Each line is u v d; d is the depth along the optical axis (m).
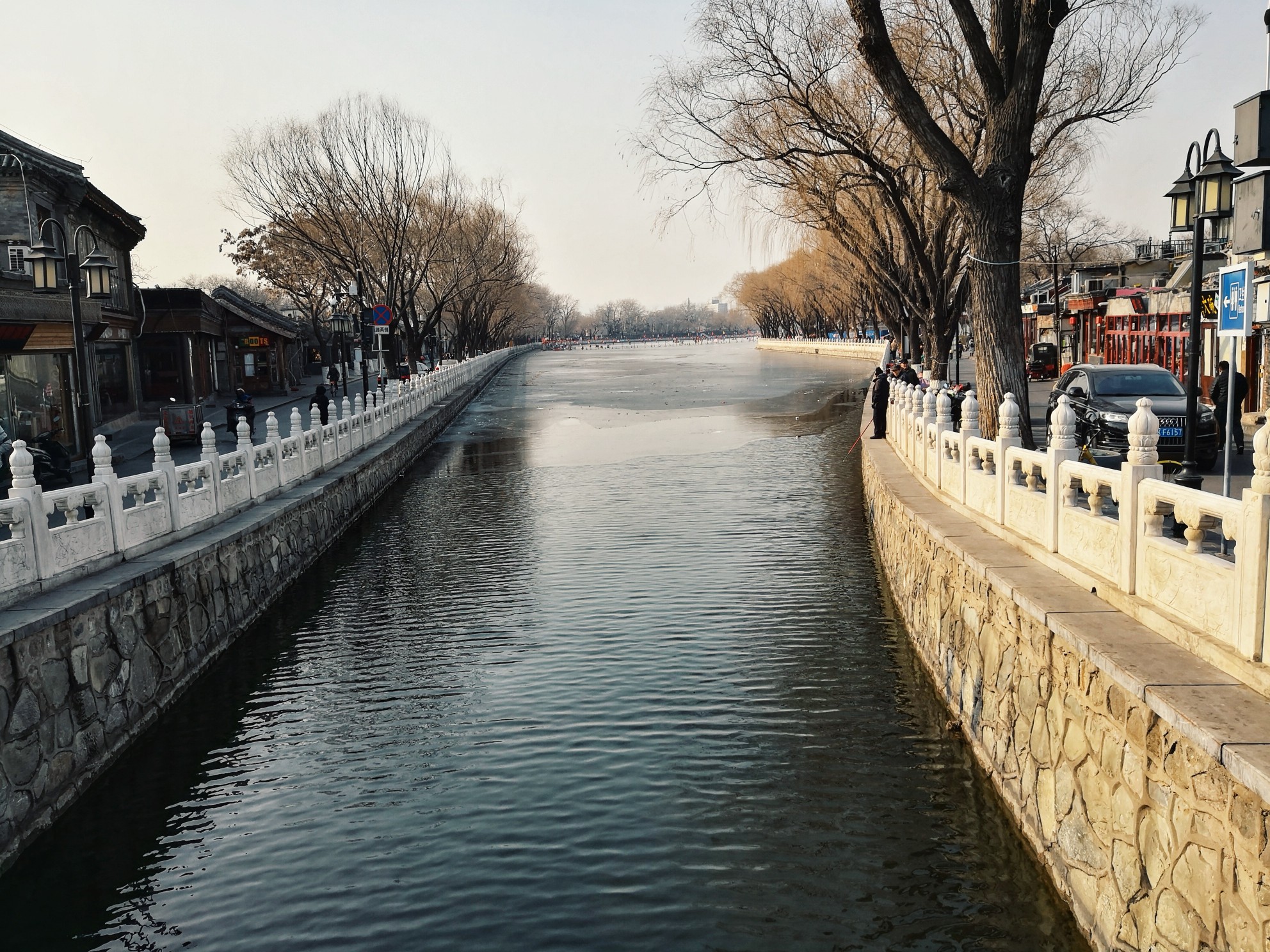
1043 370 41.12
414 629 12.48
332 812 7.93
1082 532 7.50
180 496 11.75
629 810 7.82
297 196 42.62
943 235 29.50
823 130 22.22
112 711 8.89
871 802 7.87
